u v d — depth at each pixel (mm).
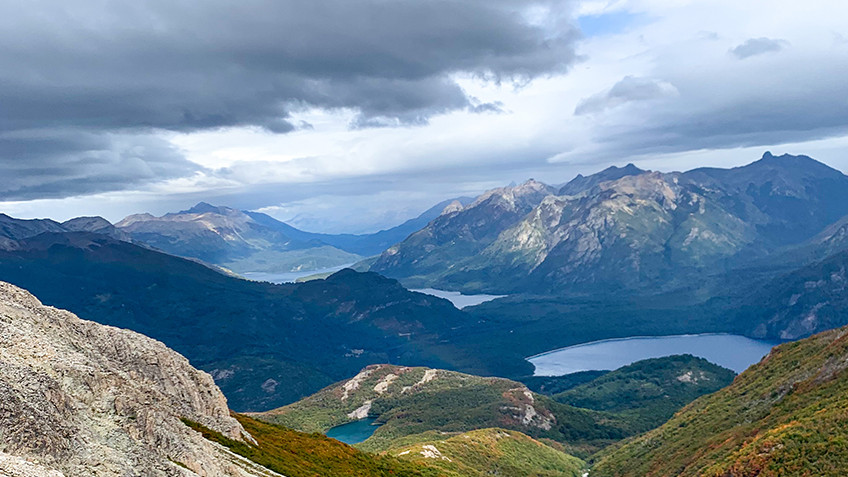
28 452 70750
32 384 82750
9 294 119875
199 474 97812
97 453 80750
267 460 146500
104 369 110750
